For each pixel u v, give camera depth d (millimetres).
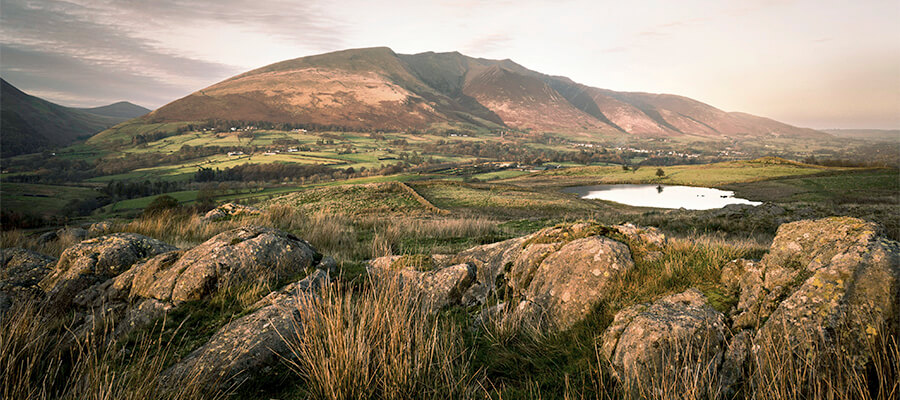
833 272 2852
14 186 142250
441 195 61844
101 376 3492
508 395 3236
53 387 3648
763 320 3119
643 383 2973
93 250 6574
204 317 4922
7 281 6188
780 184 75438
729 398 2832
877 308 2539
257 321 4316
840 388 2398
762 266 3650
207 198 98625
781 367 2523
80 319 5469
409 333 3846
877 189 60031
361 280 5988
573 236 5441
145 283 5672
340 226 15227
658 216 21672
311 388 3430
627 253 4715
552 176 120125
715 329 3258
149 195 126938
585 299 4246
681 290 3996
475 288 5566
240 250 5859
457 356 3887
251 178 173500
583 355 3580
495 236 13023
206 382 3555
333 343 3459
